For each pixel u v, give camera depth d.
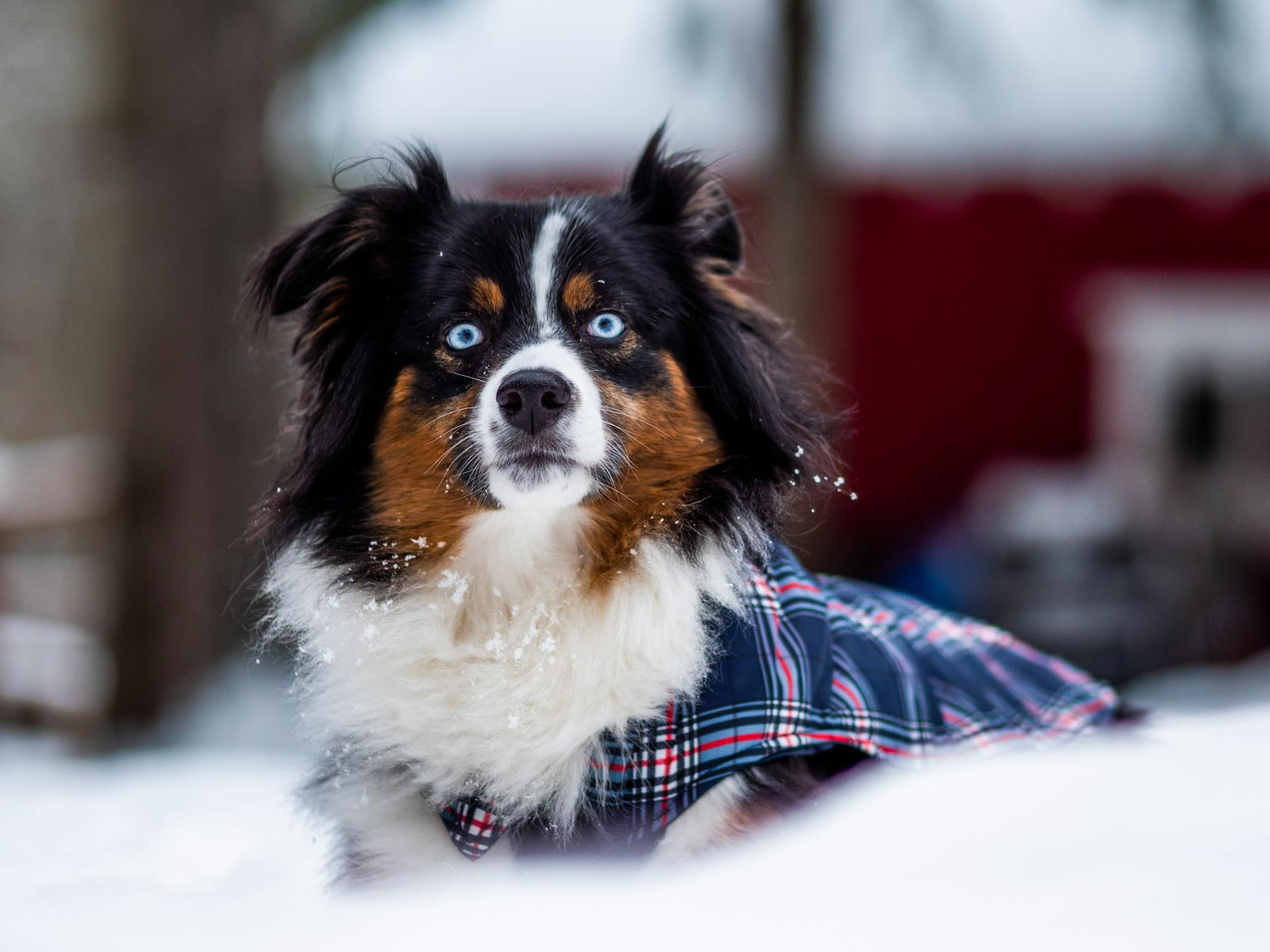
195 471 7.60
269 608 3.18
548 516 2.84
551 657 2.65
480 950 1.67
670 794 2.56
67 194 14.61
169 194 7.54
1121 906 1.58
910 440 11.82
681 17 9.29
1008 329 11.71
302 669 3.02
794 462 3.06
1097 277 11.62
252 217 7.75
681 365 3.05
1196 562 11.00
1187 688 7.16
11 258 15.22
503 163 11.42
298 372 3.20
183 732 6.84
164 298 7.55
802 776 2.64
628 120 11.29
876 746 2.64
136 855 3.70
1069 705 3.06
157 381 7.57
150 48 7.52
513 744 2.61
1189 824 1.83
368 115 11.46
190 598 7.59
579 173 11.34
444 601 2.80
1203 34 9.65
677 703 2.59
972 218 11.62
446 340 2.92
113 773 5.73
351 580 2.92
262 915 1.92
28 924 1.94
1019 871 1.73
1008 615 9.54
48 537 11.30
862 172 11.48
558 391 2.76
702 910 1.73
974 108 10.48
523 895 1.90
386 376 3.02
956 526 11.16
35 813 4.50
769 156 8.78
